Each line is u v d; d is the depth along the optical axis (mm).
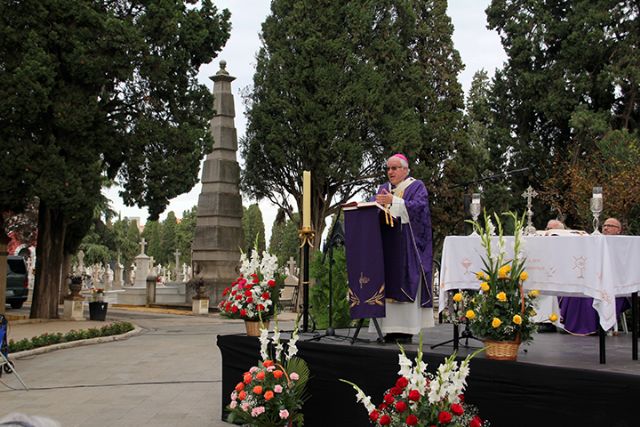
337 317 10039
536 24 34312
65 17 20453
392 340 7504
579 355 6629
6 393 9977
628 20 32750
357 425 6746
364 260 7152
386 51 34250
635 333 6367
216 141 32719
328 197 34406
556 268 6074
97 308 23688
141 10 23266
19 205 21375
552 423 5480
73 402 9266
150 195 23328
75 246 30781
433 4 37156
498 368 5750
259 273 8688
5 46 19969
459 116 36562
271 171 34281
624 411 5141
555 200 31516
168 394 9875
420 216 7344
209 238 32344
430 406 4926
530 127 35594
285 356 7273
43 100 19875
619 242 6062
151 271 39969
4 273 23219
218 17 24875
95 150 21750
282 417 6445
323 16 32781
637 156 25078
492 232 6457
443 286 6750
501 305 5809
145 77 22672
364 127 33375
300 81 32469
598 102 33344
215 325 23406
